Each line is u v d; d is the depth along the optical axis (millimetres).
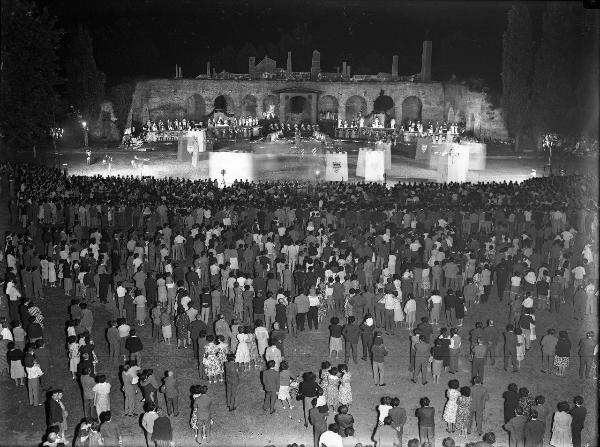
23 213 42594
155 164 71438
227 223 39375
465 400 21234
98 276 30922
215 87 92375
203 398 20891
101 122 85250
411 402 23438
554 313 31359
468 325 29859
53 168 58625
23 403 23266
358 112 97000
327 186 49438
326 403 21719
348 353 26188
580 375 25266
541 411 20000
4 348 24953
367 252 33219
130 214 41594
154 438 19250
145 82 90500
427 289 32062
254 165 70750
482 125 86062
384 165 63375
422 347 24438
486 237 34844
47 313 30766
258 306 27906
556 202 42188
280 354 23844
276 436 21562
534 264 32406
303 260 32500
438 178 65000
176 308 28109
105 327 29312
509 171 70688
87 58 82062
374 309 29328
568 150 80938
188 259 36500
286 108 98000
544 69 81875
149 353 26938
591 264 31359
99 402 21078
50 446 18156
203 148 72000
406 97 92938
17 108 46969
